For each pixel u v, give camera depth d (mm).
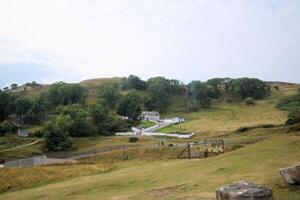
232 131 107062
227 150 65062
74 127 123875
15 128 138875
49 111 186250
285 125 96062
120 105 169625
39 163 78812
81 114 132375
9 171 53125
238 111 192125
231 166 35531
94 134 127188
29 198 35656
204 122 162875
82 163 69438
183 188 29375
